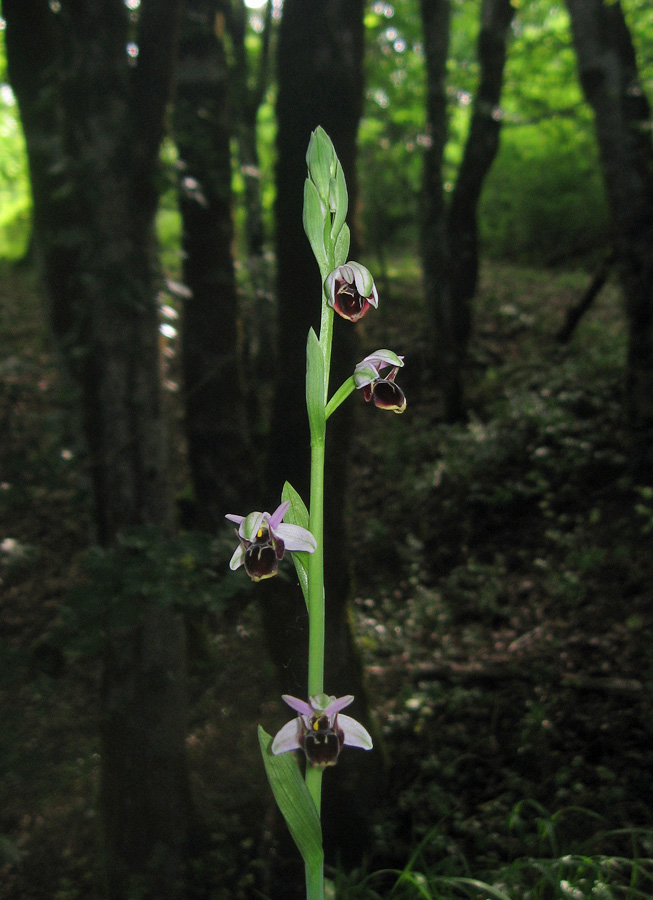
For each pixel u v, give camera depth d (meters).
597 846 0.41
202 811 0.49
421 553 0.84
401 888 0.39
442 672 0.60
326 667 0.43
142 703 0.43
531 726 0.52
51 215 0.62
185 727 0.46
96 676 0.61
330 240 0.20
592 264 1.67
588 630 0.63
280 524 0.19
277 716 0.55
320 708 0.19
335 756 0.19
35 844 0.50
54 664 0.51
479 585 0.75
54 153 0.60
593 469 0.84
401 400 0.19
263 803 0.51
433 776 0.51
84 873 0.48
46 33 0.60
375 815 0.46
